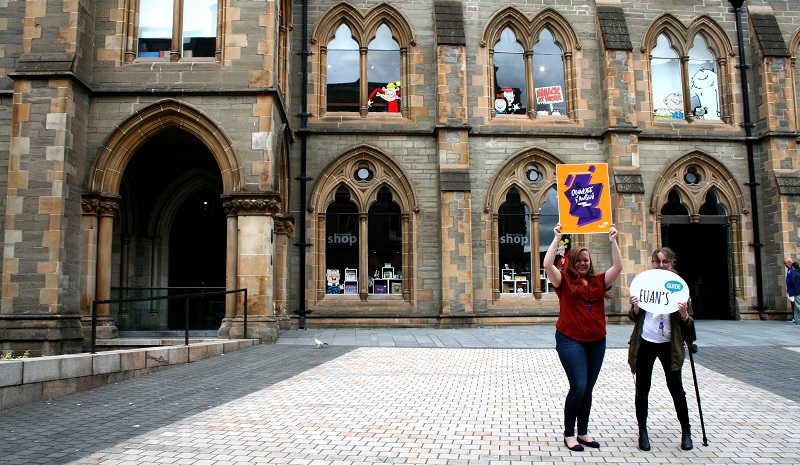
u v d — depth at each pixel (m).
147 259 21.39
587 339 6.67
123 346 15.78
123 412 8.44
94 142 16.86
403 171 21.80
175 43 17.55
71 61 16.17
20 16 17.80
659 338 6.71
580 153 22.61
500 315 21.50
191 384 10.62
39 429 7.46
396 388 10.13
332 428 7.48
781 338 17.12
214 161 21.70
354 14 22.58
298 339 17.33
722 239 24.02
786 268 22.31
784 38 24.45
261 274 16.34
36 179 15.80
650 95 23.47
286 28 20.70
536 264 22.19
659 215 22.94
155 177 21.67
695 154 23.36
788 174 23.06
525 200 22.50
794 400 9.30
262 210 16.47
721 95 24.14
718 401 9.23
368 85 22.58
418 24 22.64
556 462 6.16
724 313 23.86
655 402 9.16
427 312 21.30
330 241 21.84
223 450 6.52
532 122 22.70
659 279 6.71
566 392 9.86
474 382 10.71
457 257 20.95
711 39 24.25
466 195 21.14
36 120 15.95
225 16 17.19
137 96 16.97
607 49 22.44
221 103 16.86
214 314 18.38
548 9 23.12
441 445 6.76
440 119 21.58
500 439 7.03
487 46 22.80
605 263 21.77
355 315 21.08
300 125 21.88
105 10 17.39
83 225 16.59
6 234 15.69
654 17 23.80
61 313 15.65
